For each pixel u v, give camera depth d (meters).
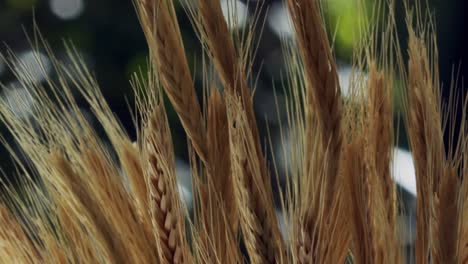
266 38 2.06
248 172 0.71
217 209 0.73
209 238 0.72
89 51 2.46
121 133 0.75
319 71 0.70
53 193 0.75
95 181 0.72
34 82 0.74
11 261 0.74
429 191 0.71
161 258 0.71
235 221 0.74
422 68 0.73
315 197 0.70
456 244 0.70
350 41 1.96
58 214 0.75
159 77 0.73
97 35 2.47
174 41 0.72
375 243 0.73
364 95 0.74
